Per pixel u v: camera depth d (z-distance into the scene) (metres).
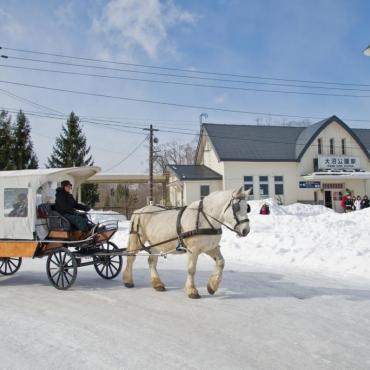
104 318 6.22
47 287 8.57
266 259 11.68
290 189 34.03
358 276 9.20
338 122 35.25
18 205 8.44
